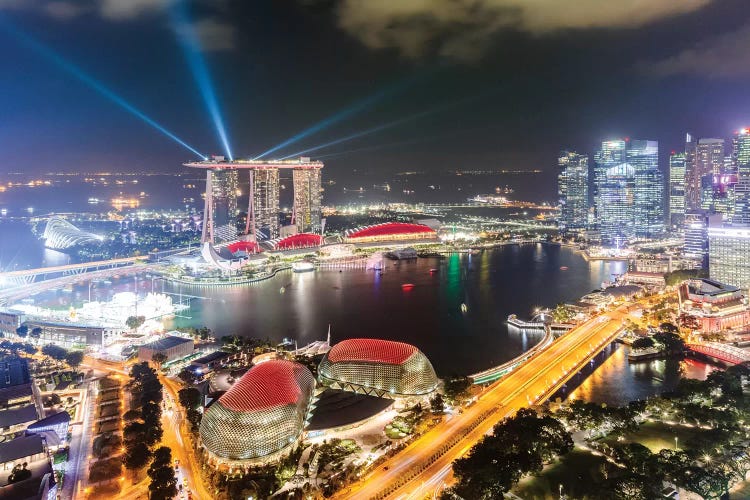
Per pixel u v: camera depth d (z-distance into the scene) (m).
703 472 175.12
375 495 176.88
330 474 188.50
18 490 169.25
